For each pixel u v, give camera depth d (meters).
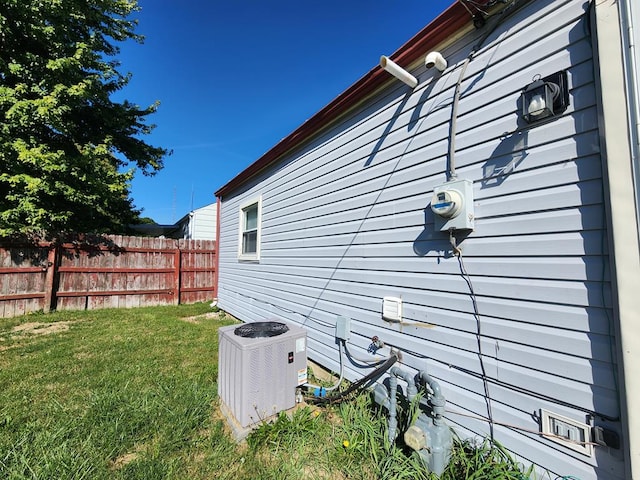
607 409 1.37
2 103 6.23
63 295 6.89
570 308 1.51
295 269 4.25
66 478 1.72
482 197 1.93
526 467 1.65
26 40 7.02
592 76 1.46
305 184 4.07
